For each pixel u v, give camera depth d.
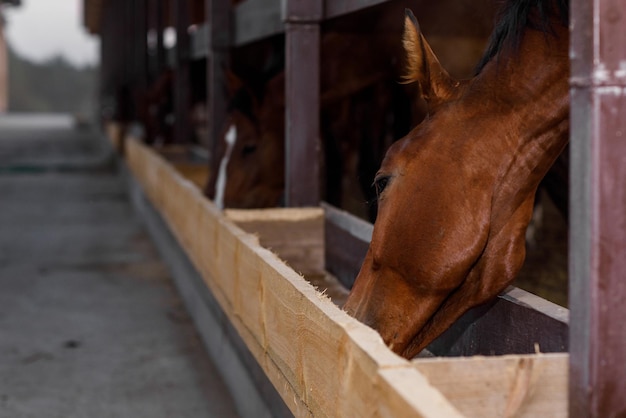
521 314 2.08
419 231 1.93
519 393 1.50
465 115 2.00
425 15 3.95
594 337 1.43
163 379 3.75
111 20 26.94
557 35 2.02
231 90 4.83
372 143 5.29
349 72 4.62
